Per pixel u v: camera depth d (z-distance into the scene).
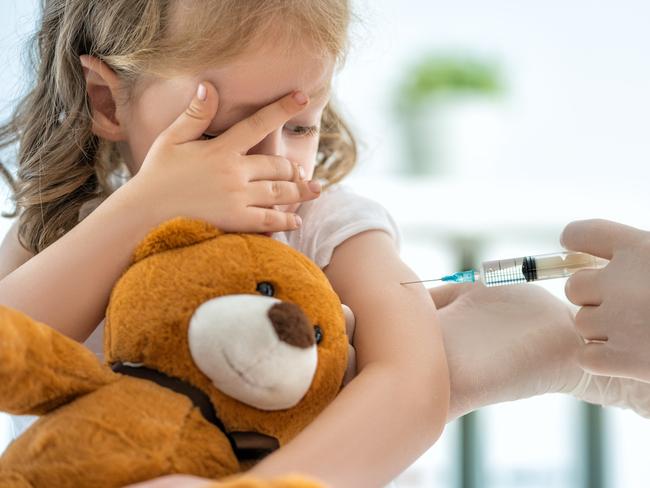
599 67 2.74
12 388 0.61
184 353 0.65
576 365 0.93
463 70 2.68
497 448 2.31
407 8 2.76
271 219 0.82
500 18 2.78
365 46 1.53
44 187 1.10
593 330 0.85
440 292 1.03
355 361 0.84
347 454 0.67
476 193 2.45
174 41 0.89
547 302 0.96
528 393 0.92
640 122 2.71
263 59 0.85
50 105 1.13
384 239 1.01
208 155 0.84
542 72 2.75
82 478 0.58
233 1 0.85
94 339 0.98
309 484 0.47
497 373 0.89
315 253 1.00
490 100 2.68
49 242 1.10
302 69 0.87
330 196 1.07
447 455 2.31
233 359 0.63
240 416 0.65
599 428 2.33
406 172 2.64
